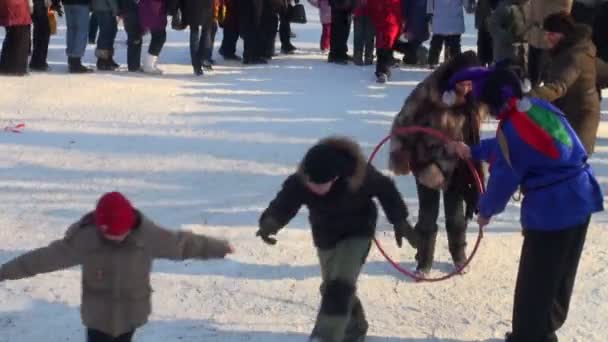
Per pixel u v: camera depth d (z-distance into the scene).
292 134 10.51
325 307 4.91
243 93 12.80
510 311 6.09
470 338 5.70
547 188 4.94
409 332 5.76
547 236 5.00
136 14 14.02
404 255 7.02
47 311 5.88
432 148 5.90
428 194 6.35
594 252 7.10
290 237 7.30
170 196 8.23
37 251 4.44
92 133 10.32
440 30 14.84
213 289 6.32
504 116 4.96
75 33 13.74
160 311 5.94
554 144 4.88
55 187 8.40
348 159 4.91
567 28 6.25
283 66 15.22
